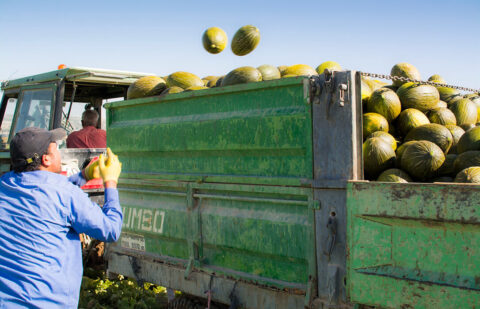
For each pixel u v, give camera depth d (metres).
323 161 3.03
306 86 3.06
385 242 2.63
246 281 3.49
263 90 3.39
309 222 3.09
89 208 2.80
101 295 5.49
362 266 2.71
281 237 3.27
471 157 3.39
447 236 2.42
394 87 4.57
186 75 4.91
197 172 3.87
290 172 3.24
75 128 7.24
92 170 3.20
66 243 2.79
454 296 2.38
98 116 7.08
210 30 5.12
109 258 4.67
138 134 4.35
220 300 3.66
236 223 3.54
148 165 4.33
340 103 2.91
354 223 2.74
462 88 3.84
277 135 3.27
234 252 3.60
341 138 2.94
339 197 2.94
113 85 6.97
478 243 2.33
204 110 3.81
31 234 2.68
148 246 4.30
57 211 2.73
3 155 6.49
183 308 4.01
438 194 2.42
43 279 2.67
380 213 2.62
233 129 3.54
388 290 2.61
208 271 3.73
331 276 2.95
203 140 3.77
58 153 2.98
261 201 3.40
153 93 4.71
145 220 4.29
